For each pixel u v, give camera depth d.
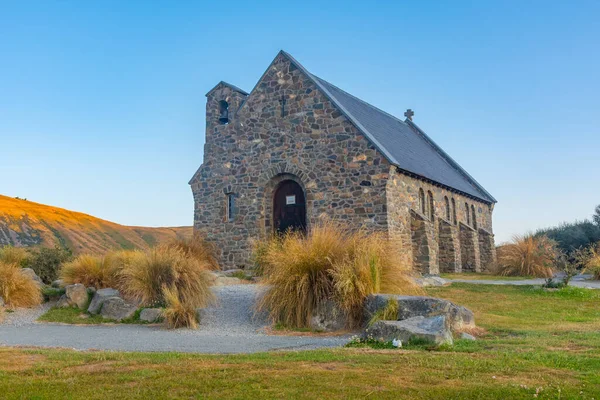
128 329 12.39
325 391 5.95
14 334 11.55
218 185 25.20
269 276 13.32
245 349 9.27
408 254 22.39
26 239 35.53
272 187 23.91
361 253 12.38
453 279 22.05
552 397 5.74
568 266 21.94
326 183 22.03
